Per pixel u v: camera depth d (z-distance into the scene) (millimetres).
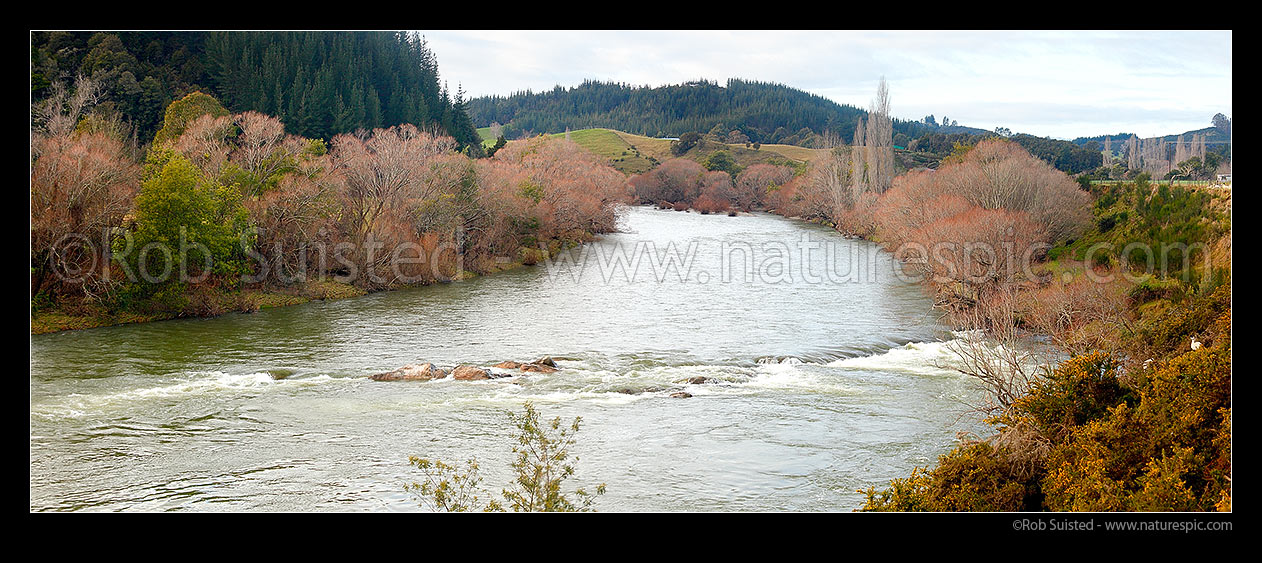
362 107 155625
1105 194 83625
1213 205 60281
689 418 36375
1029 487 22250
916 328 56750
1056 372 27062
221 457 31094
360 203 80125
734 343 52406
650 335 55156
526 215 98875
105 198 57562
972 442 25719
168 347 49531
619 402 38875
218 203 63906
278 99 138125
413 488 28062
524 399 39250
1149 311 47312
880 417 36406
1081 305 47188
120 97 114250
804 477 29500
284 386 41219
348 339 53219
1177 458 20203
